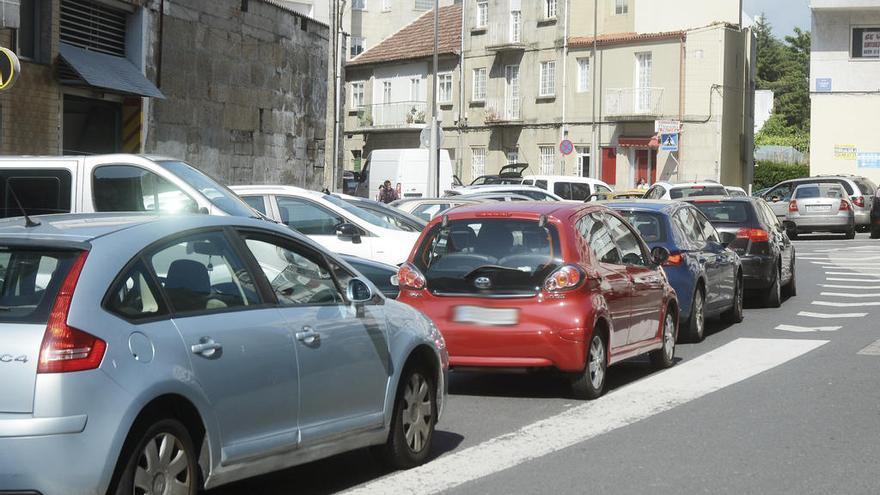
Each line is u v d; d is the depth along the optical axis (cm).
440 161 3941
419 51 6456
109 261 577
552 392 1113
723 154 5297
